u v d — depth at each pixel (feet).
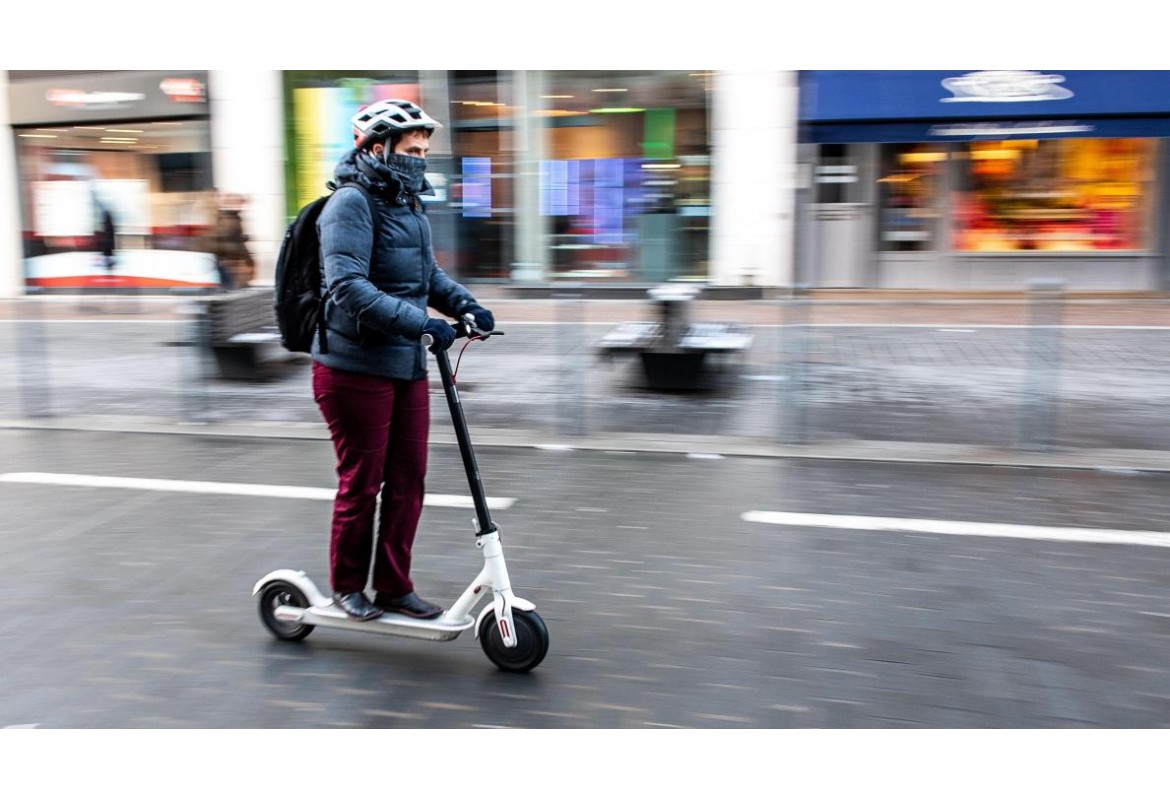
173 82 46.34
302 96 45.47
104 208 48.62
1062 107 39.63
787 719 8.98
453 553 13.28
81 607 11.63
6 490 16.55
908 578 12.17
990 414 20.70
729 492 15.94
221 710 9.25
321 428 21.36
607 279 43.83
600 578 12.30
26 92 48.57
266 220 46.78
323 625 10.47
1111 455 17.88
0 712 9.25
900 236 43.39
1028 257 43.16
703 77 40.96
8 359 25.48
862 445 18.85
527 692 9.52
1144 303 20.35
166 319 28.19
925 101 40.04
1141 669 9.83
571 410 20.51
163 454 19.06
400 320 8.98
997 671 9.80
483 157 44.27
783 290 20.39
